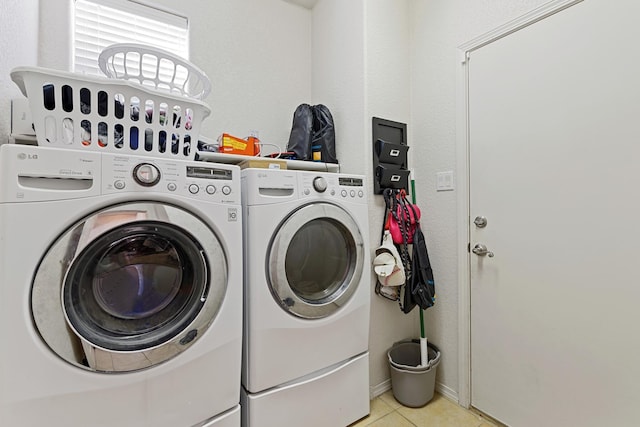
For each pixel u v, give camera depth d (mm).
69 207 818
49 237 794
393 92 1816
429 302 1647
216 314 1039
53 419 803
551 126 1282
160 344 937
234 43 1956
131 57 1708
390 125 1785
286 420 1234
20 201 766
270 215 1197
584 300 1193
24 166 774
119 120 962
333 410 1377
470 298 1596
